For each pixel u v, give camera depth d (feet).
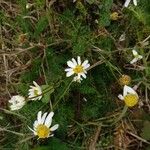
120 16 0.60
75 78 0.56
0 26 0.63
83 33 0.59
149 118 0.57
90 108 0.59
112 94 0.59
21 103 0.57
